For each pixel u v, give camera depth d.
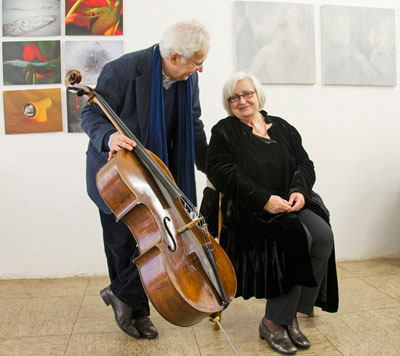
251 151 2.25
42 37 3.41
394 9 3.75
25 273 3.47
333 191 3.76
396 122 3.83
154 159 2.04
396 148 3.84
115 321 2.51
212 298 1.69
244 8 3.54
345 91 3.73
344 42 3.66
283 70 3.59
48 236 3.48
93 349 2.17
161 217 1.80
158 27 3.49
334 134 3.73
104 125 2.05
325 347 2.15
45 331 2.40
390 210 3.85
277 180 2.24
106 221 2.29
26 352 2.14
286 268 2.11
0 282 3.38
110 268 2.38
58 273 3.50
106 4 3.42
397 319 2.48
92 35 3.42
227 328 2.42
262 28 3.55
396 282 3.16
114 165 1.82
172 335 2.33
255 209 2.13
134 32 3.47
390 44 3.74
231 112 2.39
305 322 2.47
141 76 2.15
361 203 3.80
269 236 2.16
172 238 1.76
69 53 3.40
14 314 2.67
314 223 2.24
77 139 3.46
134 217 1.83
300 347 2.13
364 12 3.69
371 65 3.71
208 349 2.15
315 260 2.23
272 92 3.62
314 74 3.63
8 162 3.43
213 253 1.91
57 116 3.42
